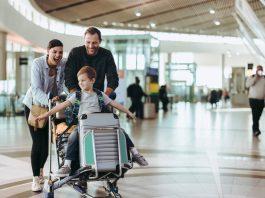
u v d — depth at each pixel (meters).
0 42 20.81
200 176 6.94
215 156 8.91
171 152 9.38
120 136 4.80
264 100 12.65
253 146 10.45
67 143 4.95
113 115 4.93
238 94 42.91
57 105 4.97
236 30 25.66
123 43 22.98
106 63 5.55
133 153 4.91
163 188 6.09
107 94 5.36
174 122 18.09
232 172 7.29
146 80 22.89
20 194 5.72
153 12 19.64
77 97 5.00
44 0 17.05
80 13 19.75
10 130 14.02
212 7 18.62
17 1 22.05
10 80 27.55
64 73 5.51
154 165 7.82
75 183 5.38
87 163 4.62
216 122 18.30
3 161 8.17
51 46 5.71
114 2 17.30
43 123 5.64
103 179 4.83
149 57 22.92
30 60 28.55
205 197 5.60
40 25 28.17
